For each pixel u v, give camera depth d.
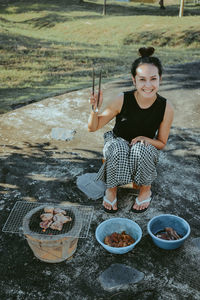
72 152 3.79
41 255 2.22
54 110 5.00
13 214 2.64
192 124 4.54
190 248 2.40
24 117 4.75
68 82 7.89
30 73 8.84
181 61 10.02
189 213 2.77
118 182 2.57
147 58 2.40
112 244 2.33
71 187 3.11
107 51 13.05
